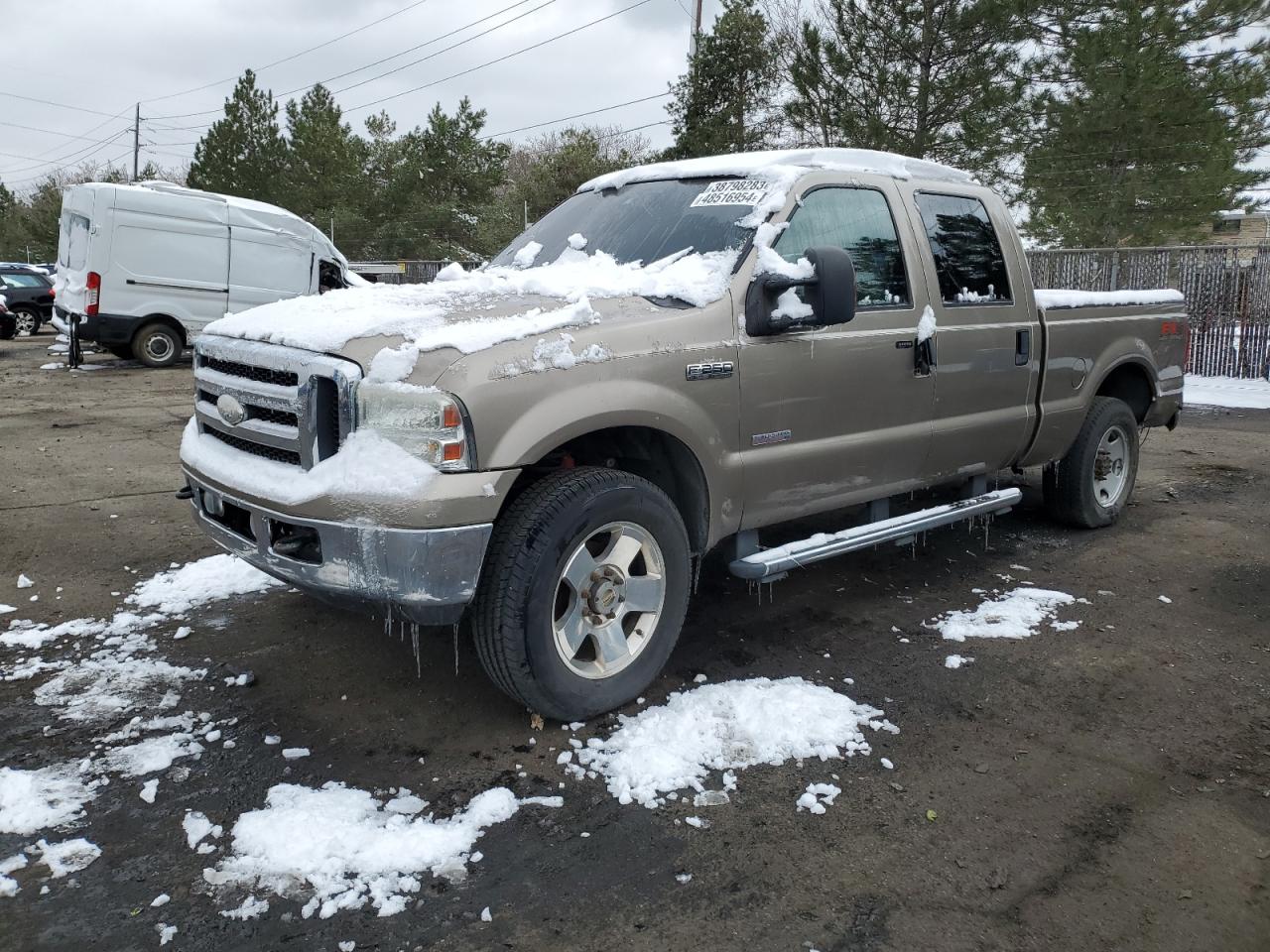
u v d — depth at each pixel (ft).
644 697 12.03
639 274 12.76
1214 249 47.70
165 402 37.86
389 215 125.39
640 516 11.27
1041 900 8.35
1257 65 66.90
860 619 14.93
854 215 14.21
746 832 9.29
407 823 9.33
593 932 7.92
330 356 10.19
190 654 13.32
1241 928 8.02
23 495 22.31
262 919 8.04
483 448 9.87
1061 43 68.44
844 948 7.75
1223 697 12.31
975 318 15.69
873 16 65.10
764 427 12.66
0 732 11.09
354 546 9.77
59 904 8.19
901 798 9.90
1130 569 17.47
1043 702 12.14
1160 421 21.34
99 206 46.29
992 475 17.30
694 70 83.56
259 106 120.06
